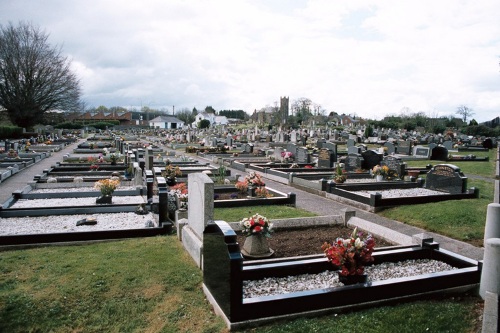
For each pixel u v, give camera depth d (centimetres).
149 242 822
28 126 6034
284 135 4272
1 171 1911
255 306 477
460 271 590
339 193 1346
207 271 569
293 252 759
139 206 1080
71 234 814
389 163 1759
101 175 1775
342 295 515
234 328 469
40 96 5953
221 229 501
